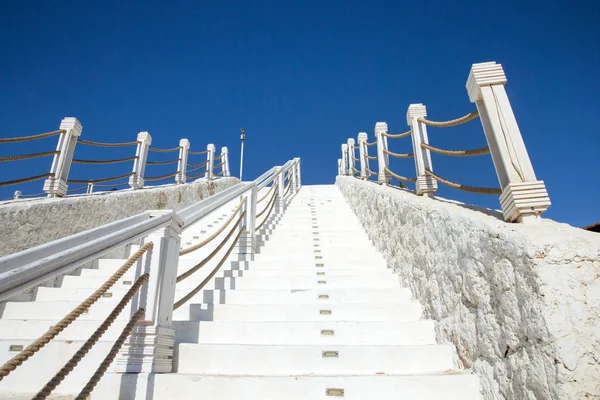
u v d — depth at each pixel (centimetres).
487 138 244
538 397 167
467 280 240
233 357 257
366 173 802
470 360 233
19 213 383
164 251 253
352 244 580
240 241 494
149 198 649
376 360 257
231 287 393
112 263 442
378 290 361
